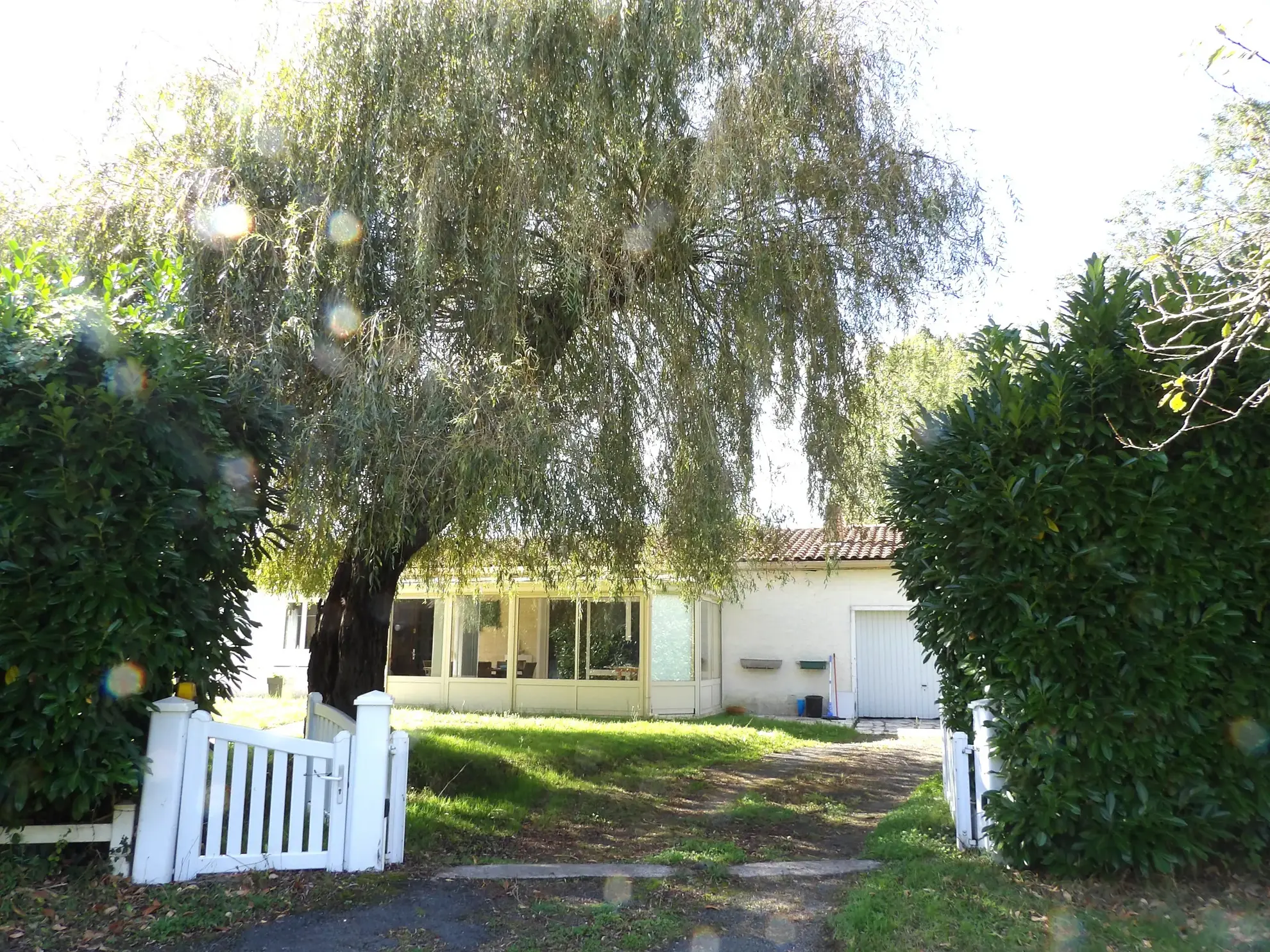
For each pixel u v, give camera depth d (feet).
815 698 62.13
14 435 14.90
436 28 24.62
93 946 14.16
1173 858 16.97
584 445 24.48
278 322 22.09
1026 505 18.11
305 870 18.04
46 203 23.85
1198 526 17.79
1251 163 42.34
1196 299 17.06
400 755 19.54
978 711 20.39
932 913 16.22
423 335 23.53
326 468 21.53
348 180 23.80
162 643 16.31
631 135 25.59
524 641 61.87
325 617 30.12
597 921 16.43
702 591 33.68
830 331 27.55
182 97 25.85
